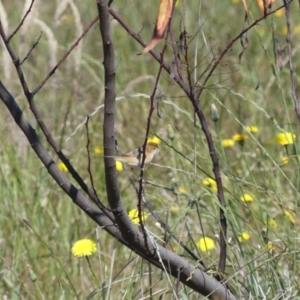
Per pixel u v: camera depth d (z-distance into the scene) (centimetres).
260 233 724
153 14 1623
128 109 1215
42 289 838
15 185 965
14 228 919
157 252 602
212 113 709
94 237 911
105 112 536
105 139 541
